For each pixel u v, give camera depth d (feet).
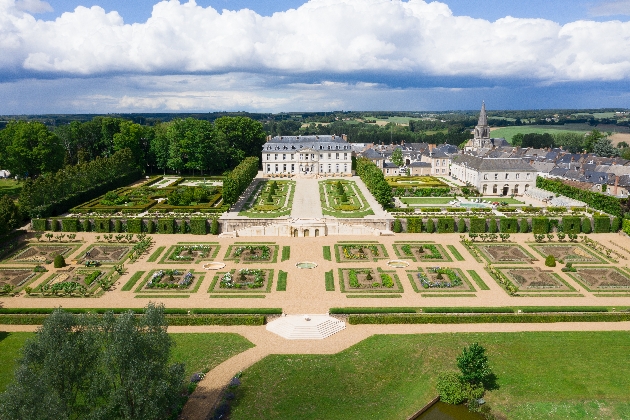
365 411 254.47
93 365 203.92
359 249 491.31
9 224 520.01
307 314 354.54
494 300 380.99
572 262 466.29
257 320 344.90
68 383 198.80
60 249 497.46
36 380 183.52
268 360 297.74
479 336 326.44
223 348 311.27
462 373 273.75
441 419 256.52
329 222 554.46
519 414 256.52
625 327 341.00
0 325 339.36
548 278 425.28
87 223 561.43
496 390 273.13
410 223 561.84
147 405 201.98
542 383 278.05
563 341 320.09
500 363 295.89
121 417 203.82
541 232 565.94
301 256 479.00
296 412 251.60
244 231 547.49
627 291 402.52
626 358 301.02
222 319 344.08
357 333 333.83
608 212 621.72
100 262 458.09
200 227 549.95
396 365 293.64
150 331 214.48
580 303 377.50
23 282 412.16
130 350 200.54
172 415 242.37
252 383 274.36
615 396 267.39
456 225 570.05
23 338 319.88
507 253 490.08
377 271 440.04
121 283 411.34
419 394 269.64
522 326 342.64
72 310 351.05
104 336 208.54
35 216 570.46
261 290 398.62
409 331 335.88
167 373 217.15
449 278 424.05
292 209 641.40
